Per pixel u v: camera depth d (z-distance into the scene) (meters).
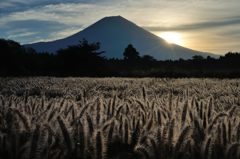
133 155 2.88
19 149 2.58
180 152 2.66
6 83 18.25
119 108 3.94
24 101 5.08
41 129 2.50
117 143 3.09
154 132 2.73
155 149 2.61
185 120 3.30
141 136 2.92
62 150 2.66
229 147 2.65
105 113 4.05
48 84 16.66
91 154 2.62
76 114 3.63
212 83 18.55
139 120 3.21
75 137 2.81
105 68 57.41
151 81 21.84
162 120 3.33
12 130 2.83
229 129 2.94
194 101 4.08
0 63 46.19
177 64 66.50
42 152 2.46
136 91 11.14
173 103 4.39
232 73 38.88
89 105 3.57
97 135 2.60
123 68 65.94
